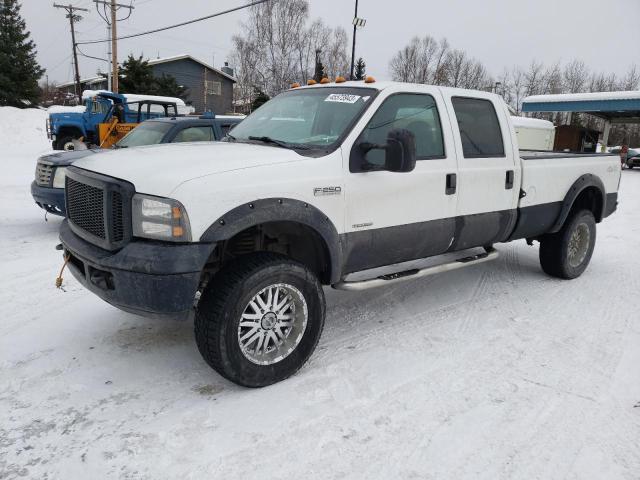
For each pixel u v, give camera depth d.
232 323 3.07
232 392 3.25
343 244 3.62
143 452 2.65
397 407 3.11
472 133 4.54
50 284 5.21
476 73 50.72
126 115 14.98
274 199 3.19
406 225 3.99
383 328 4.31
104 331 4.11
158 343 3.92
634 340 4.13
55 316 4.39
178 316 2.99
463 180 4.34
